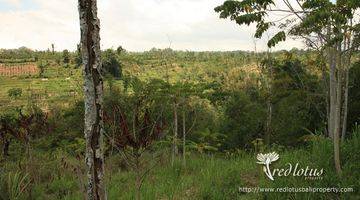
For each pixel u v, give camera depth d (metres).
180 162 11.73
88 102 4.90
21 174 10.18
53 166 11.77
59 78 121.62
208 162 11.38
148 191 8.12
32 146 11.75
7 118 11.59
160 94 11.48
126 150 6.18
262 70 25.72
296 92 21.80
